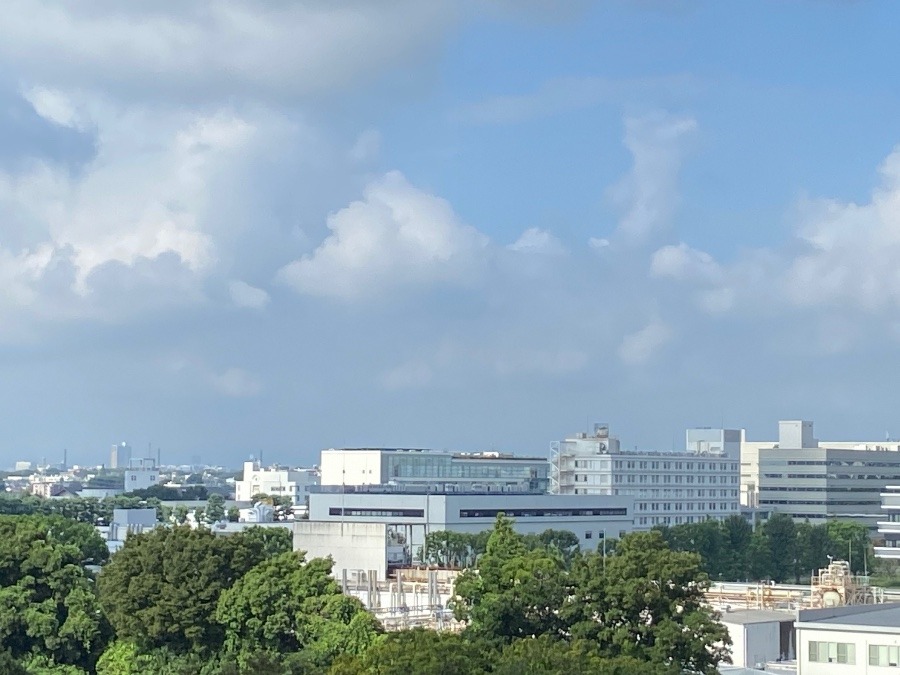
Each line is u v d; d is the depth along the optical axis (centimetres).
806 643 14112
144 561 15950
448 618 19962
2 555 15700
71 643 15350
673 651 12681
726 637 12838
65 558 16162
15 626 15200
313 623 14725
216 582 15738
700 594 13300
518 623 13362
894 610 15362
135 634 15688
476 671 10712
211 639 15662
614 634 12825
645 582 12938
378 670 10838
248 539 16662
